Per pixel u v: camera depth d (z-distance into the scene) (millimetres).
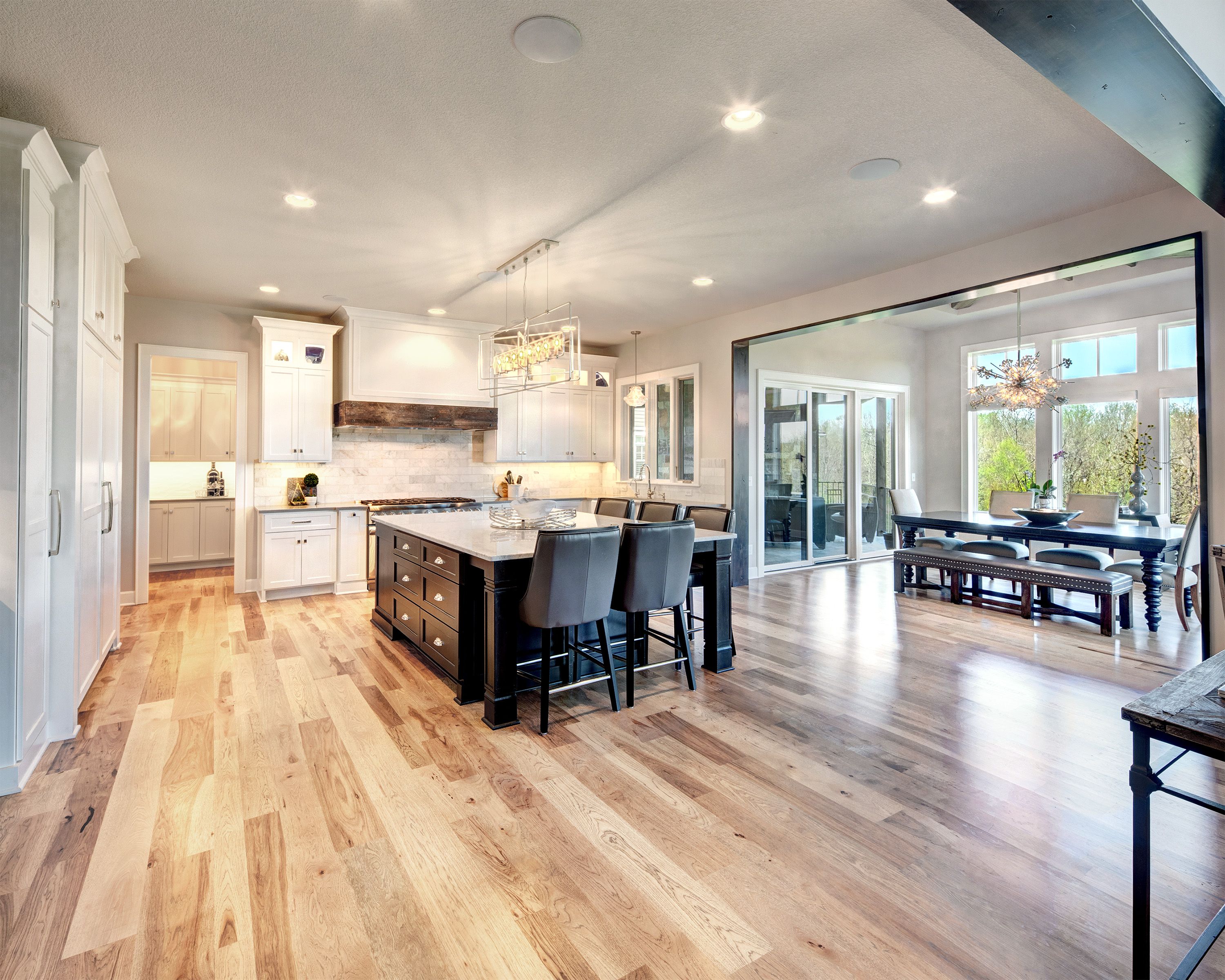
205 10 1981
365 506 5785
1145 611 5012
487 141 2797
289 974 1471
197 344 5520
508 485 6961
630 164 2998
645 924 1637
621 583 3061
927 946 1556
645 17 2021
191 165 2988
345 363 5801
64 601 2676
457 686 3197
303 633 4395
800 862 1885
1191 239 3242
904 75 2334
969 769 2441
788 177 3145
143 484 5293
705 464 6406
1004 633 4395
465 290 5121
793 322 5449
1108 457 6430
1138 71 1787
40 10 1968
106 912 1664
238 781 2355
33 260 2354
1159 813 2148
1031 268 3854
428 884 1790
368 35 2104
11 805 2182
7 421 2268
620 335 7141
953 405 7801
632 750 2615
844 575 6668
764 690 3293
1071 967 1483
